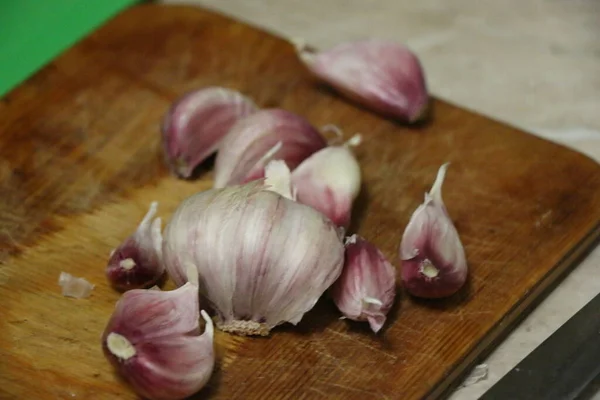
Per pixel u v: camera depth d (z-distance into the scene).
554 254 0.41
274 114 0.43
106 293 0.40
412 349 0.39
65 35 0.51
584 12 0.53
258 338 0.39
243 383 0.38
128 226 0.43
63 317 0.40
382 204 0.43
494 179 0.44
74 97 0.47
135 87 0.47
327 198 0.41
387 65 0.45
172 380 0.37
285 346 0.39
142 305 0.37
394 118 0.46
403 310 0.40
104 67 0.48
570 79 0.50
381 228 0.42
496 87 0.50
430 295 0.40
